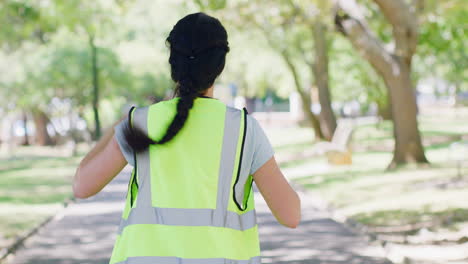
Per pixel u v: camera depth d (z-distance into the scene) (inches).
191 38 138.3
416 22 1099.9
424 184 895.7
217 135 136.9
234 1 1237.7
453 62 2214.6
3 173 1430.9
